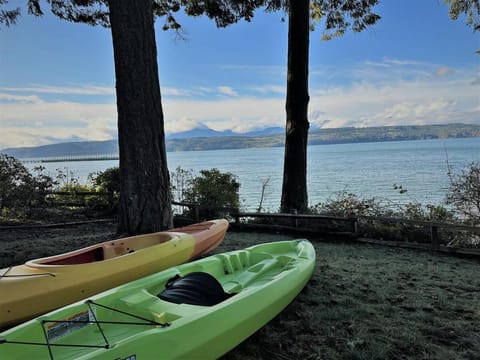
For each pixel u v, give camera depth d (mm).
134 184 7484
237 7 11891
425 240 8023
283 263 5391
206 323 3197
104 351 2645
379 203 10203
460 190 8852
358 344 3590
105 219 11211
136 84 7340
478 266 6406
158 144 7625
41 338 3082
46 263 4895
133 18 7250
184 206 11062
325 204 10625
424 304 4547
